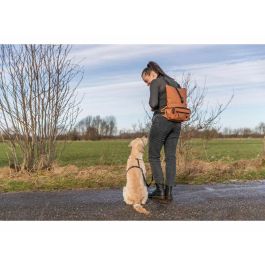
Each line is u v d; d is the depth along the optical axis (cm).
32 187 861
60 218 658
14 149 1042
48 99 1055
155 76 716
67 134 1087
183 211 683
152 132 707
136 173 708
